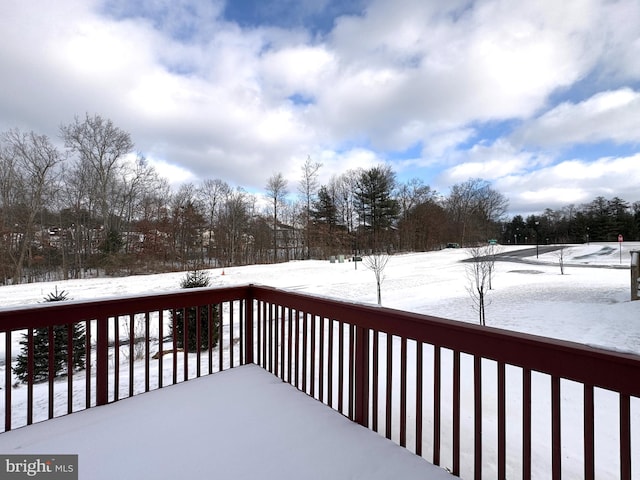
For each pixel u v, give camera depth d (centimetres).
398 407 310
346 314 215
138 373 491
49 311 212
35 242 2453
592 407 110
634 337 591
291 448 178
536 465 226
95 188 2712
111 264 2584
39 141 2402
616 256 2769
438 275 1788
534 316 784
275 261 3619
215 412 218
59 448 179
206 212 3522
